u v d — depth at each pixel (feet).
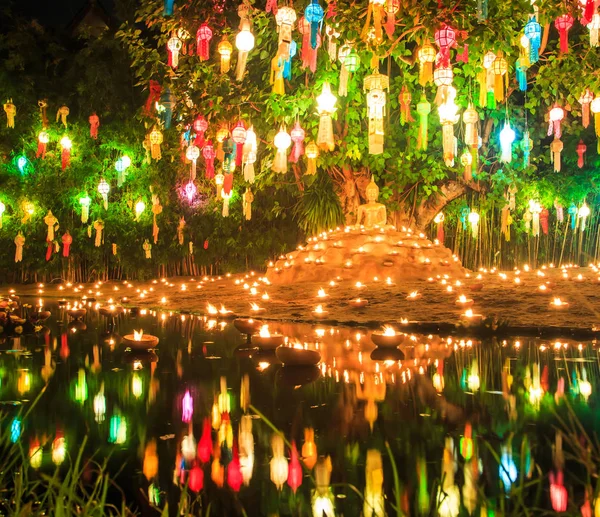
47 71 61.05
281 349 15.81
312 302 29.73
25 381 14.35
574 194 58.90
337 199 53.01
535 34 28.09
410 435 9.80
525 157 46.55
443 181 52.44
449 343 19.21
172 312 31.22
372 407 11.60
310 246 43.68
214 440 9.76
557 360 16.02
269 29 44.68
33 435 10.13
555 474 8.02
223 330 23.48
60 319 28.12
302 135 37.01
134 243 58.80
